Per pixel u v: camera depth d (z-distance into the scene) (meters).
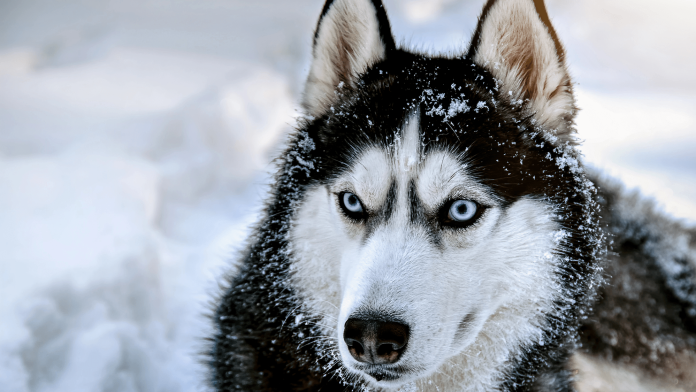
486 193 2.07
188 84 8.39
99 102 7.46
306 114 2.47
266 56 9.99
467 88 2.25
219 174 5.97
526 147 2.19
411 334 1.90
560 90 2.27
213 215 5.36
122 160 5.50
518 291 2.18
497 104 2.25
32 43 10.25
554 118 2.30
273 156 2.93
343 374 2.37
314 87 2.46
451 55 2.63
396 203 2.09
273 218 2.38
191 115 6.44
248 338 2.49
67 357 3.11
